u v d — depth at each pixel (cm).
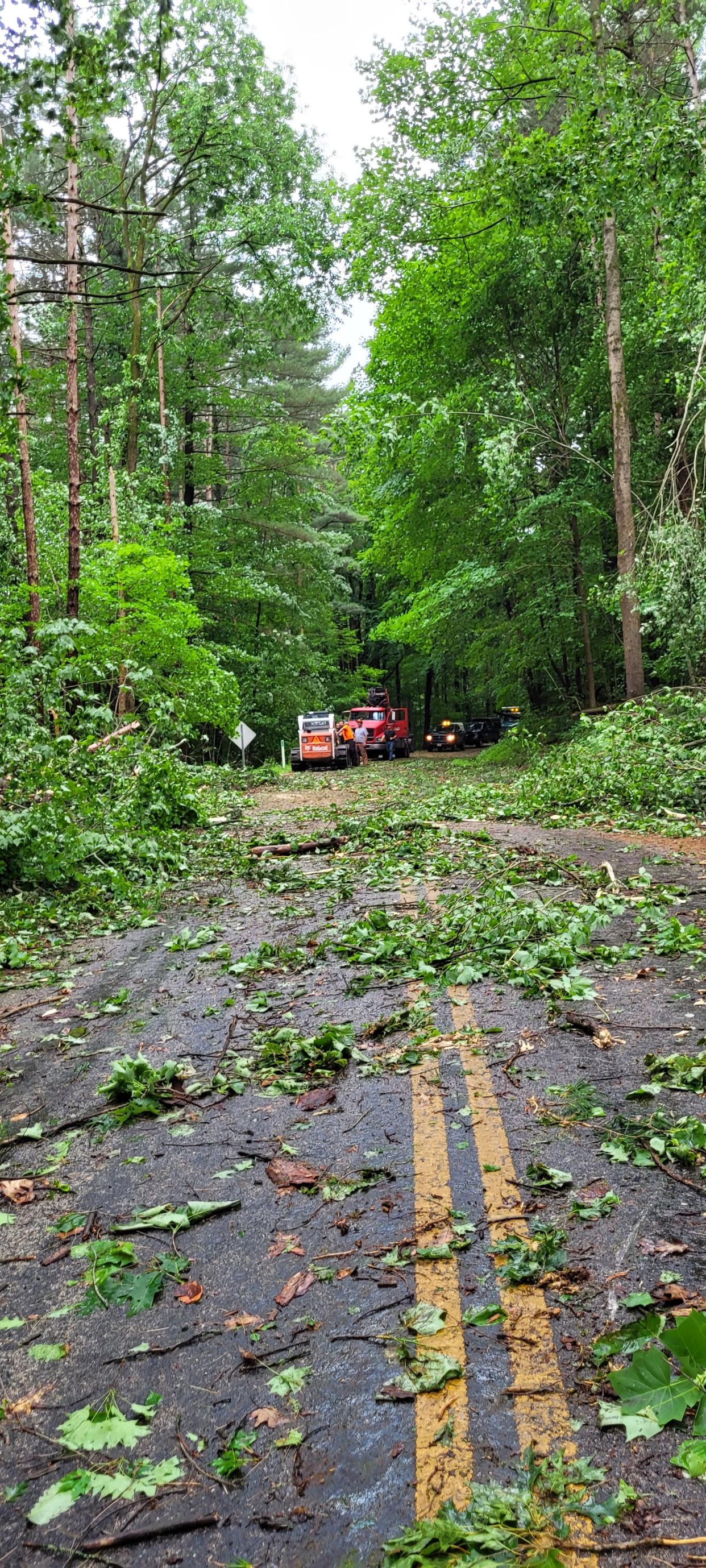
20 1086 437
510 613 2673
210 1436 212
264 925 738
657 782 1248
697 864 845
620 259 1989
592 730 1956
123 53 596
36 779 922
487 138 1623
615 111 1341
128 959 666
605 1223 280
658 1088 370
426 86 1712
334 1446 204
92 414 2911
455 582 2384
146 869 984
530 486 2273
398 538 2675
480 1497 186
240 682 3259
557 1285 253
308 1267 274
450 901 716
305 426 3750
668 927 609
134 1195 327
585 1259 263
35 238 2731
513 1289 253
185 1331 250
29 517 1573
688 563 1339
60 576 1808
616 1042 424
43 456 2800
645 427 2159
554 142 1379
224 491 3709
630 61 1738
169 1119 388
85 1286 274
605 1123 346
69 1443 212
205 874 1007
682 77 1797
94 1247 294
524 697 3003
